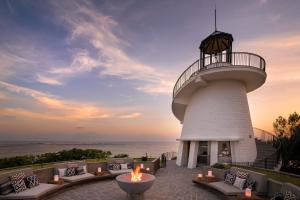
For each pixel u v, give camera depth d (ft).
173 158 83.46
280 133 74.95
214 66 55.62
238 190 25.31
